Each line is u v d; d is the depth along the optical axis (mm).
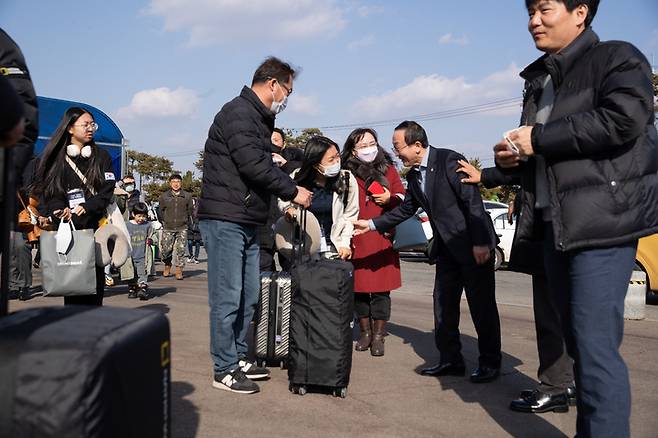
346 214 5051
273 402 3832
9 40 2496
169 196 11477
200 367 4598
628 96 2383
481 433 3387
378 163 5359
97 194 4191
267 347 4645
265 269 5859
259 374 4328
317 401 3893
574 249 2562
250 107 3916
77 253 3904
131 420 1711
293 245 4434
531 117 3109
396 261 5320
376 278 5188
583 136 2428
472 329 6559
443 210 4441
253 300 4324
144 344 1794
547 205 2840
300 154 6219
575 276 2598
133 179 11836
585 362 2576
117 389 1636
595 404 2551
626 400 2529
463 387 4316
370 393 4109
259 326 4668
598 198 2490
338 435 3293
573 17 2680
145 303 7855
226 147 3916
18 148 2451
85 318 1811
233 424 3408
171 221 11414
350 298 4008
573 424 3555
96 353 1581
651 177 2533
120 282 10453
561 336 3750
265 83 3941
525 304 8672
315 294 3924
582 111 2574
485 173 3928
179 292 9203
